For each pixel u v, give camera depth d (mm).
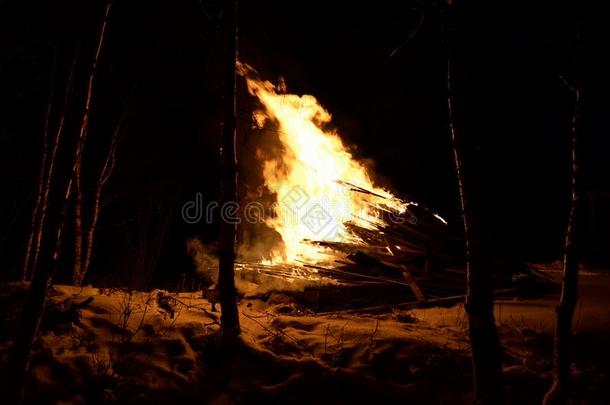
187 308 6293
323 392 4770
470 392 4684
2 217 8633
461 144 4125
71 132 4230
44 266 4098
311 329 5695
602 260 12719
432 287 7352
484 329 4031
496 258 8078
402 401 4676
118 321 5340
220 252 5375
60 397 4488
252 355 5074
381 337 5223
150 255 9695
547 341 5398
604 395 4770
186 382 4840
